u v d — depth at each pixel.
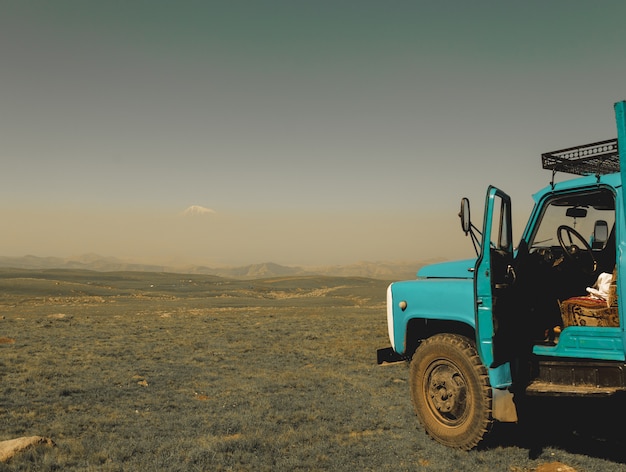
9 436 7.14
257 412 8.82
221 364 14.95
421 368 6.69
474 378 6.03
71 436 7.30
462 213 5.86
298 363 15.16
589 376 5.41
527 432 6.62
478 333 5.90
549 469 5.43
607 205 5.80
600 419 6.96
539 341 5.97
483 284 5.88
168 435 7.31
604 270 5.89
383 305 73.88
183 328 26.42
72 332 23.38
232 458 6.06
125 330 24.91
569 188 5.88
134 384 11.72
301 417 8.39
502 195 6.02
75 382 11.70
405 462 5.88
